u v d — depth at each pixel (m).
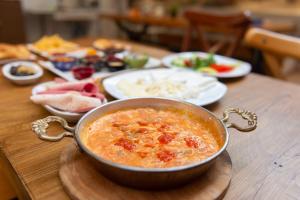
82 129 0.38
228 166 0.38
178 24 1.76
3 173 0.48
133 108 0.46
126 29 2.22
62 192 0.34
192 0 2.64
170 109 0.45
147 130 0.41
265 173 0.39
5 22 1.58
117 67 0.75
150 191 0.34
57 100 0.49
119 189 0.34
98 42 1.01
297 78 2.08
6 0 1.55
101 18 2.33
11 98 0.58
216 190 0.34
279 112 0.55
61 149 0.42
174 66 0.79
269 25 1.67
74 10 2.36
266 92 0.65
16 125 0.48
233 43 1.12
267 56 0.89
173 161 0.35
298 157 0.42
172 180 0.32
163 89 0.60
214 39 1.92
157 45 2.18
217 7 2.55
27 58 0.82
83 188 0.34
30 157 0.40
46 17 2.41
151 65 0.80
